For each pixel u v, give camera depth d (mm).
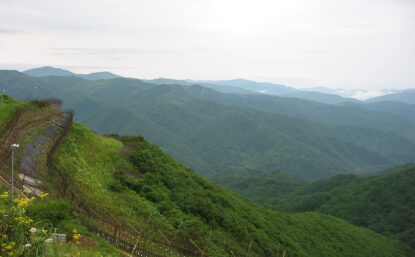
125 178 31578
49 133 31281
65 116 39469
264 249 35281
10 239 8164
